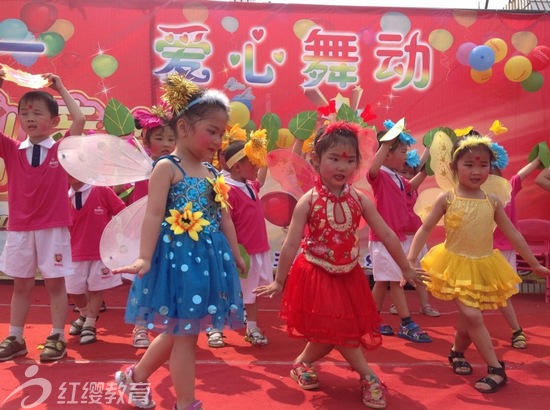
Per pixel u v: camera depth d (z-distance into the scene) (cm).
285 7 668
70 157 300
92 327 449
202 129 282
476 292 351
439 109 673
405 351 427
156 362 302
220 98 290
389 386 347
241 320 293
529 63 650
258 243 456
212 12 666
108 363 385
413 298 644
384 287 488
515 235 372
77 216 454
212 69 667
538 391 337
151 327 267
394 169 501
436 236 650
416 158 562
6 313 535
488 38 670
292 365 388
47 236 397
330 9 670
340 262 327
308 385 339
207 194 289
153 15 663
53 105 404
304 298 328
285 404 316
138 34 663
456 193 376
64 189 405
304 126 521
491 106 673
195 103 285
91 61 659
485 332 348
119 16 661
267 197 590
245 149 452
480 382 339
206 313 270
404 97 673
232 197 454
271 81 669
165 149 441
